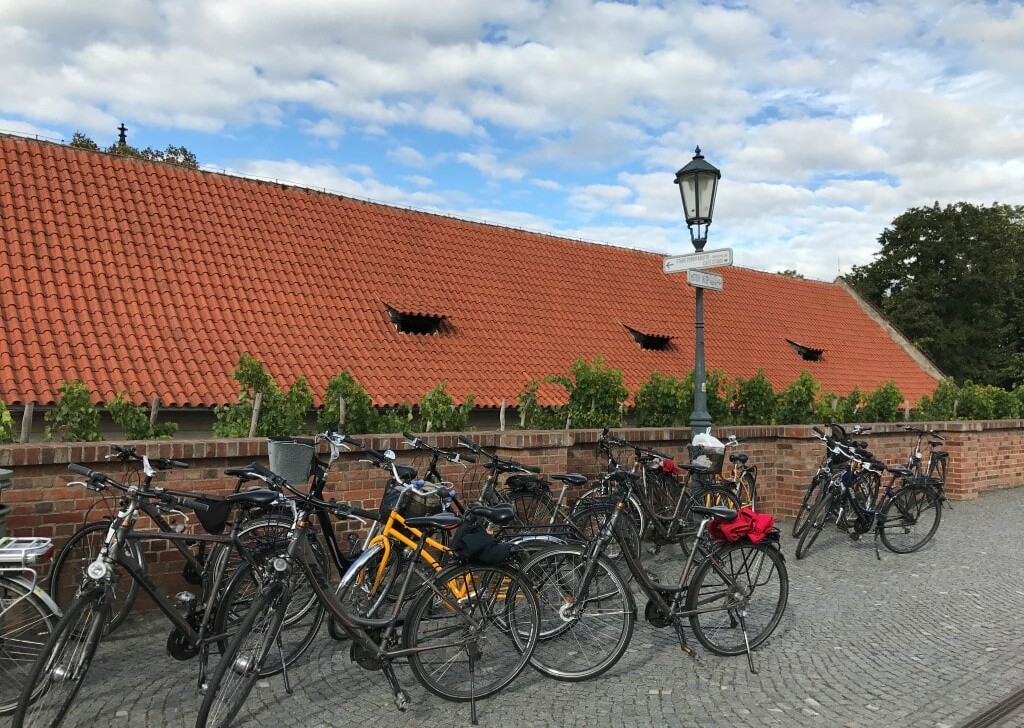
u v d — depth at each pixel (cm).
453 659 434
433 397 905
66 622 366
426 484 463
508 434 755
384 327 1587
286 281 1554
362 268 1714
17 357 1102
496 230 2161
